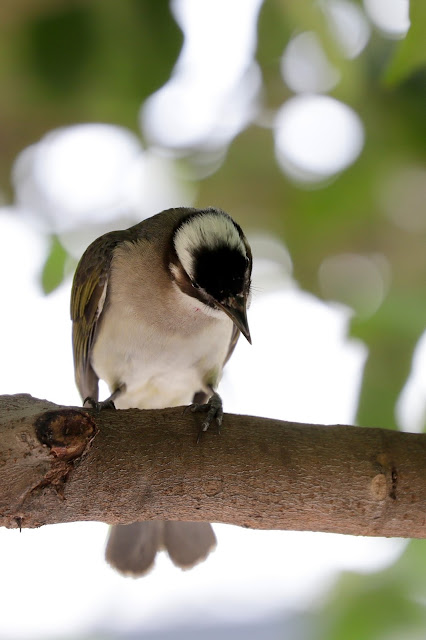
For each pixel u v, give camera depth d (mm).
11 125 12477
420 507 7371
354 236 12719
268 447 7449
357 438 7535
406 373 11625
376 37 11344
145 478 7332
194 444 7430
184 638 11836
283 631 11305
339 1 11000
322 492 7359
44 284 12484
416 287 12023
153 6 10352
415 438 7562
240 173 12805
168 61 10508
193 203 13023
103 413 7559
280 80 12180
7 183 13000
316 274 12883
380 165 12070
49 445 6848
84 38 10508
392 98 11641
